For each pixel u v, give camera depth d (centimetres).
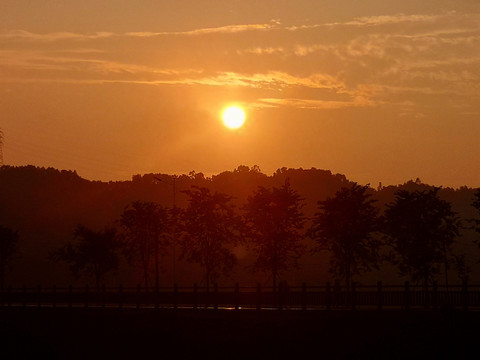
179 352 8719
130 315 9612
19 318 10462
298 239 11594
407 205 10288
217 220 12438
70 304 10938
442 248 10350
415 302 8388
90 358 9344
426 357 7288
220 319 8862
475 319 7531
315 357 7844
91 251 13462
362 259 10600
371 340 7719
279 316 8562
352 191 10831
